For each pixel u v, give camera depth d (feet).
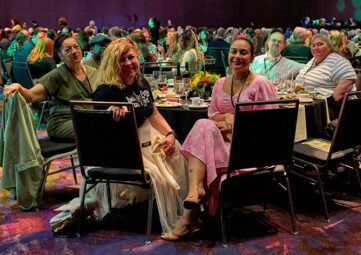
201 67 16.03
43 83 9.70
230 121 8.19
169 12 66.13
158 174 8.00
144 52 18.21
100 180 8.08
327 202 9.68
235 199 9.78
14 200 9.93
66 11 60.95
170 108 9.84
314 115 10.05
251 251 7.50
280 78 12.22
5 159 9.20
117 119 7.15
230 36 36.96
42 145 9.74
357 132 8.59
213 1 68.39
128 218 8.84
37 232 8.32
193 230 7.91
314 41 11.76
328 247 7.63
